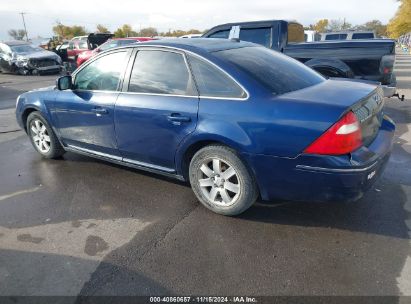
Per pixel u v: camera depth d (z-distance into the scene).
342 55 7.05
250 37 8.39
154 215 3.65
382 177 4.30
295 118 2.91
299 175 2.98
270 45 8.11
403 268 2.74
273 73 3.45
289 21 8.51
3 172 4.98
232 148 3.25
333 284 2.61
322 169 2.86
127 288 2.65
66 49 21.50
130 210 3.77
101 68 4.30
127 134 4.02
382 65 6.74
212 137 3.29
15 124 7.77
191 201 3.91
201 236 3.25
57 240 3.29
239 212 3.45
